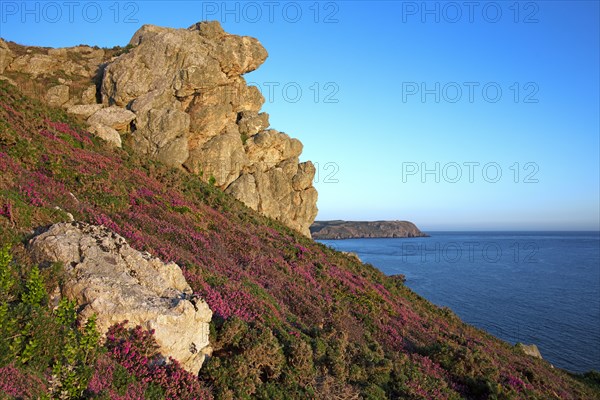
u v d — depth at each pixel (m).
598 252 191.62
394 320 24.34
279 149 48.03
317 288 23.75
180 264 17.11
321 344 15.23
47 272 10.98
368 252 162.38
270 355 12.84
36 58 41.28
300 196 48.66
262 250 25.83
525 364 27.58
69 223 13.29
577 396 25.36
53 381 7.94
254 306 16.20
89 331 9.24
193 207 27.56
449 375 19.17
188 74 39.56
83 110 37.03
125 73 39.34
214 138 40.97
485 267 119.56
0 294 9.05
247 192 40.75
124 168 28.42
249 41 46.69
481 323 54.50
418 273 100.69
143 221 21.34
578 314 60.31
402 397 14.98
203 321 12.09
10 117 26.44
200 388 10.76
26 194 16.61
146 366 10.41
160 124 37.62
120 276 11.88
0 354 7.72
